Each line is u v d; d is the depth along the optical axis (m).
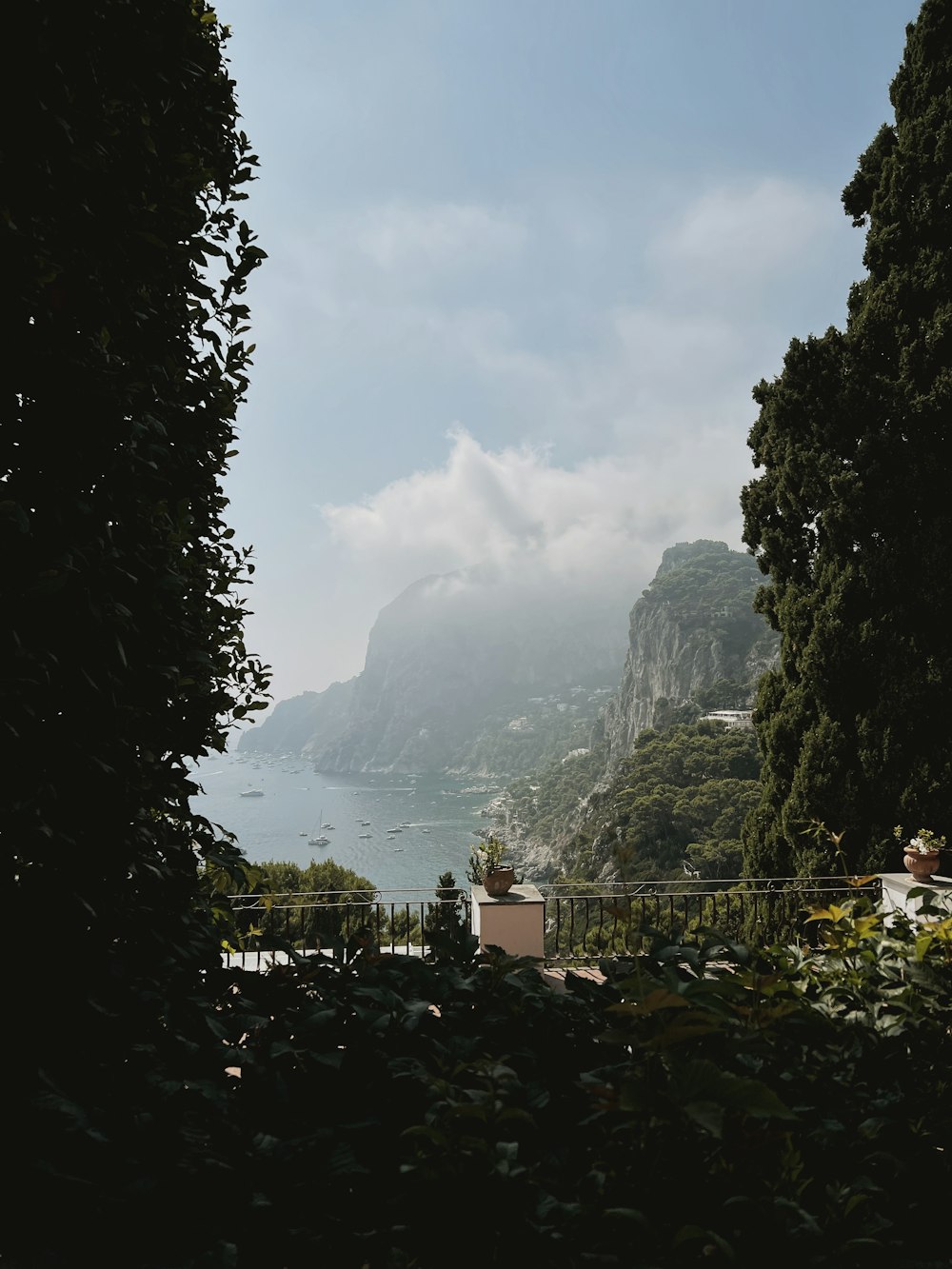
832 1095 1.97
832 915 2.95
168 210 2.60
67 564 1.84
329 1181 1.56
